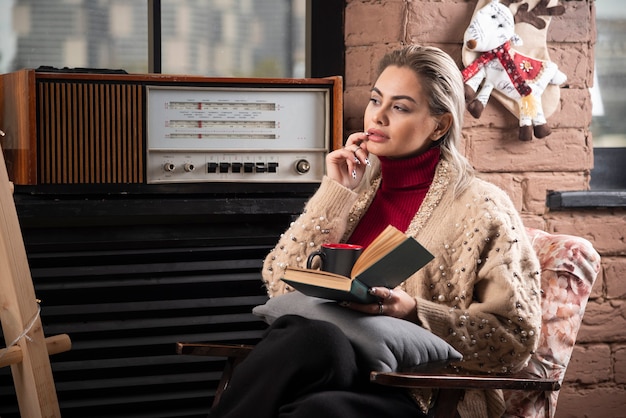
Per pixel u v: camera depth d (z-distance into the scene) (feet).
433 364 6.02
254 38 9.55
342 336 5.68
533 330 6.41
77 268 7.73
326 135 8.03
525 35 8.97
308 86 7.95
